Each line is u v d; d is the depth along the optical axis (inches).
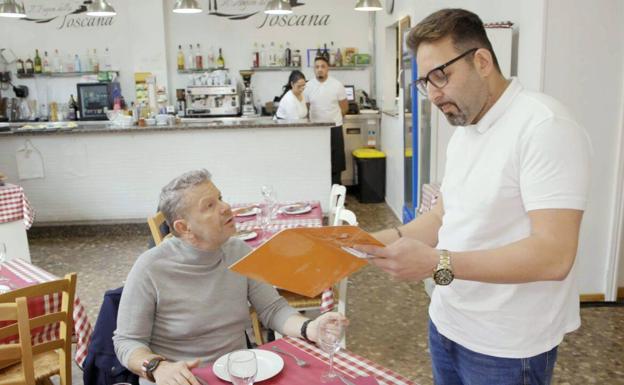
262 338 108.8
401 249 47.7
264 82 321.7
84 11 311.1
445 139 172.7
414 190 198.5
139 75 309.4
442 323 61.5
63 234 229.9
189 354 74.0
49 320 86.8
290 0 311.6
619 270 148.9
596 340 126.3
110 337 74.0
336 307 116.3
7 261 112.8
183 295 73.1
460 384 63.5
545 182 48.8
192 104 308.8
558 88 134.6
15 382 83.0
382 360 121.4
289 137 223.9
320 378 57.1
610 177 138.7
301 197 229.1
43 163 223.0
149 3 303.9
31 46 314.2
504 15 160.1
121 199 227.5
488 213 54.1
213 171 225.8
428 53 52.4
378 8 235.8
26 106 315.3
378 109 301.7
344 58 313.4
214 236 72.2
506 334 55.1
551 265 47.6
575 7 130.8
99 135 221.1
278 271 47.1
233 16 313.3
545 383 56.7
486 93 53.4
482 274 47.9
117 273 182.2
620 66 133.1
